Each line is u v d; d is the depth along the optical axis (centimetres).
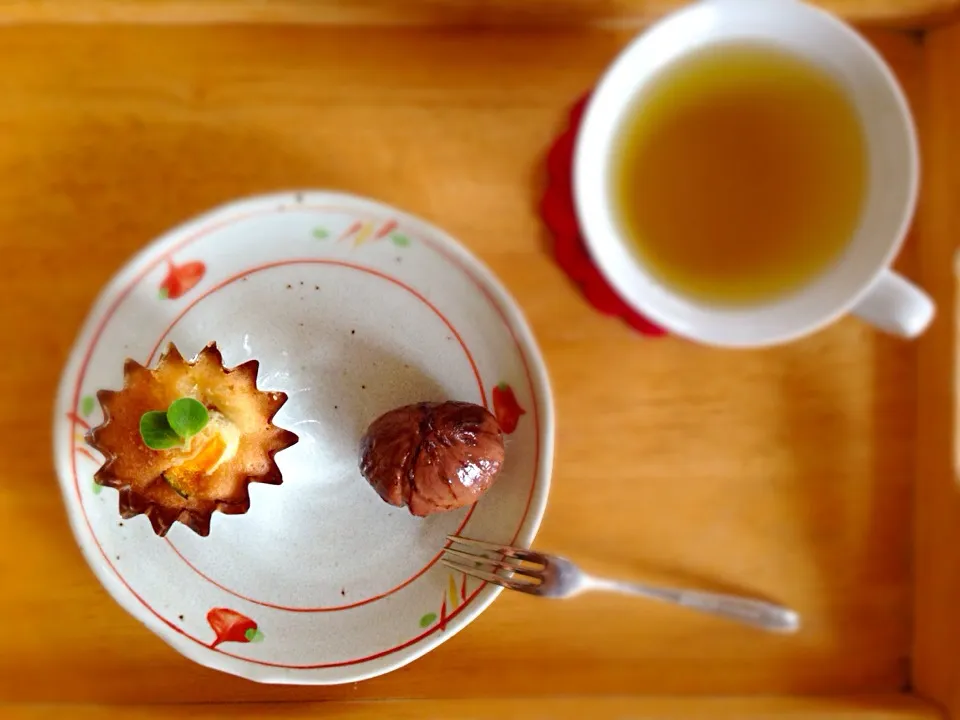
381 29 30
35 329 30
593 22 30
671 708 29
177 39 30
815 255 28
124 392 26
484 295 27
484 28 30
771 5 26
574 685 30
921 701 30
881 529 31
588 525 30
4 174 30
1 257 30
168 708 29
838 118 27
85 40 30
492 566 27
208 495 26
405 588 28
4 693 29
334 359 29
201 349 28
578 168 26
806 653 30
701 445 30
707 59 27
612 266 27
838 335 31
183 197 30
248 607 28
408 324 29
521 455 28
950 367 30
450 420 27
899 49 31
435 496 26
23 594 29
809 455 31
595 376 30
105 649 29
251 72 30
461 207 30
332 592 28
